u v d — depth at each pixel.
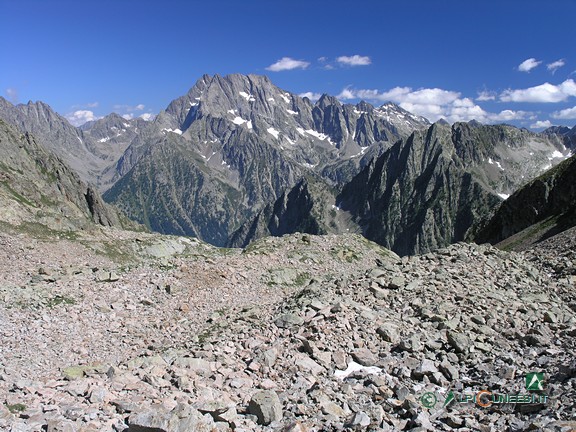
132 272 37.69
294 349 20.48
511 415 14.41
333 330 21.67
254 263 46.00
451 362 19.30
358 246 58.91
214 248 84.62
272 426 13.63
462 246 38.09
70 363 22.50
